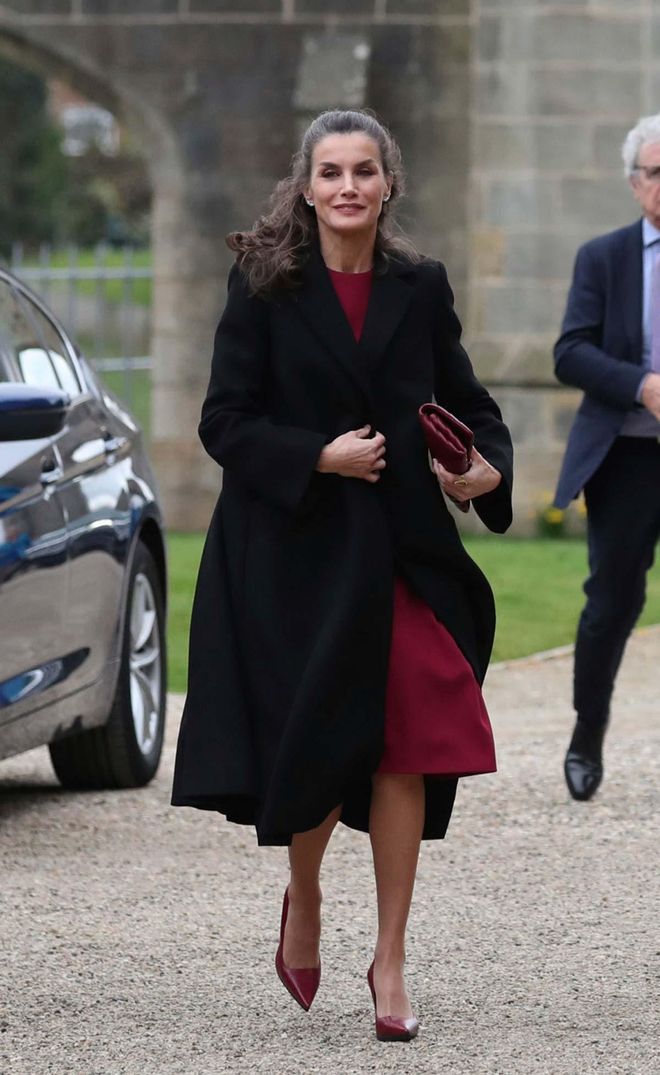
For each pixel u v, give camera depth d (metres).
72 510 14.30
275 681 9.10
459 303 37.06
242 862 13.21
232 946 11.00
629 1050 8.99
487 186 36.16
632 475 14.60
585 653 14.78
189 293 37.59
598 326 14.76
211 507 37.56
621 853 13.23
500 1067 8.74
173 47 37.28
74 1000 9.93
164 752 17.66
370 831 9.35
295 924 9.57
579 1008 9.70
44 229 105.56
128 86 37.38
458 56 36.78
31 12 37.41
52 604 13.75
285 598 9.19
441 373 9.74
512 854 13.21
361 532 9.11
